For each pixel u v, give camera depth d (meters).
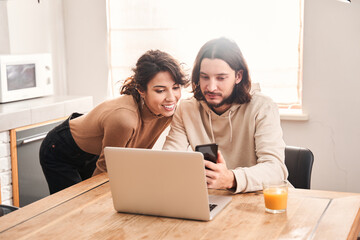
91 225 1.47
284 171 1.87
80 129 2.31
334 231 1.35
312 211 1.52
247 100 1.98
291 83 3.57
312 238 1.30
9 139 3.05
